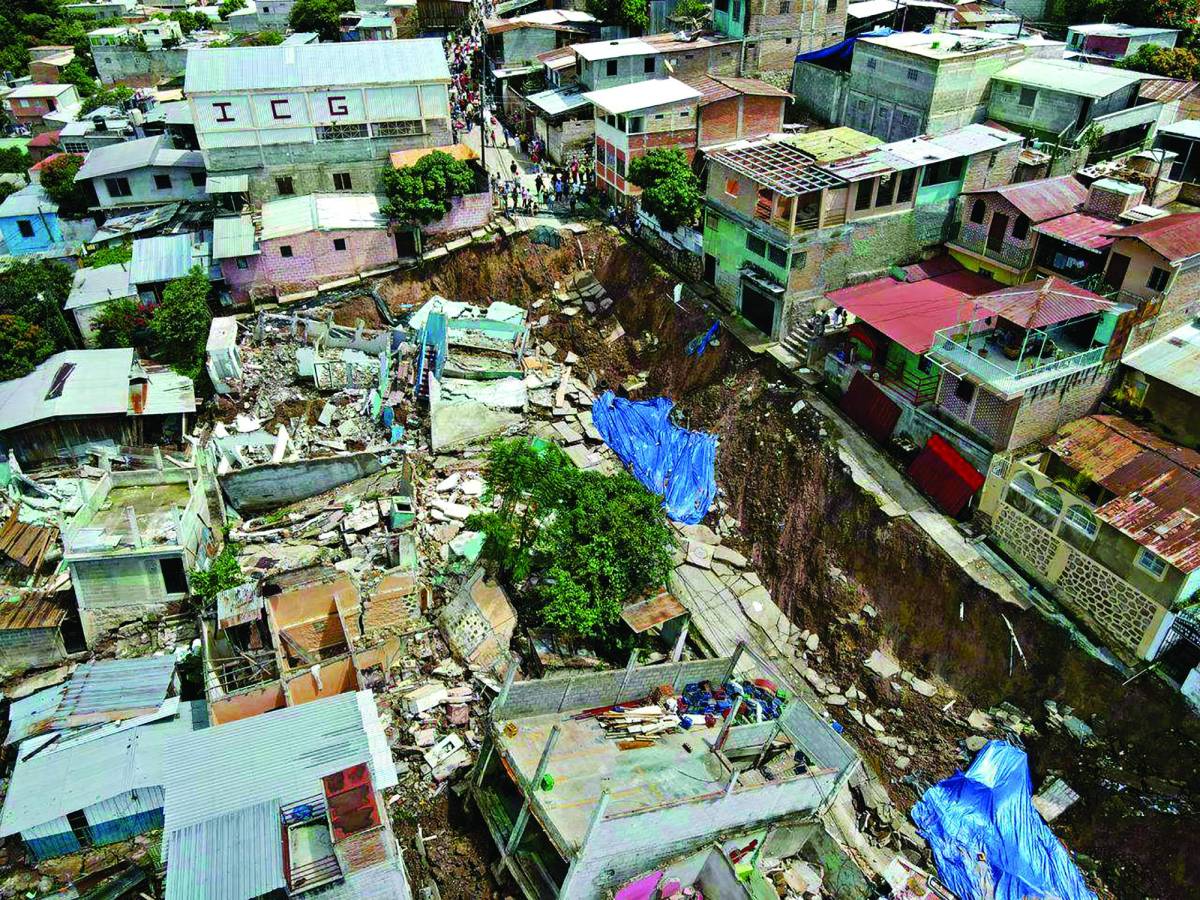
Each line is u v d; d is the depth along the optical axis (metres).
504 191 59.09
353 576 35.56
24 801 24.95
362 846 20.70
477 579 33.25
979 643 33.28
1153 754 29.06
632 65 60.56
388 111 54.62
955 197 45.12
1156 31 57.75
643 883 24.77
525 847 25.58
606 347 51.97
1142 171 41.50
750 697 30.97
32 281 49.09
